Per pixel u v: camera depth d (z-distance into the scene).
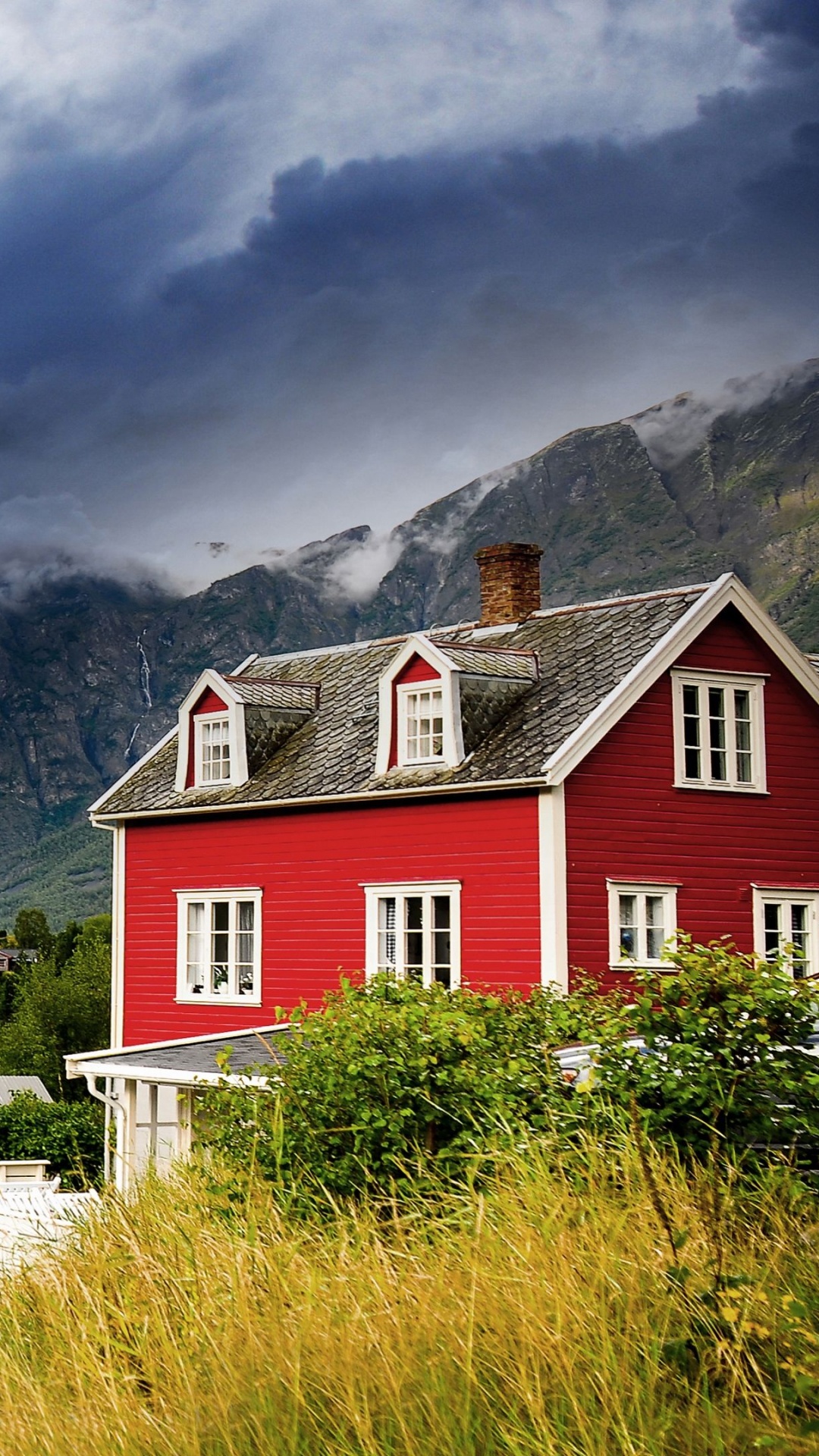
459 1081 11.12
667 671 25.92
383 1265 8.71
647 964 24.89
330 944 27.53
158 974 30.73
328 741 29.39
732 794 26.56
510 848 24.84
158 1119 23.42
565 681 26.61
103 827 32.47
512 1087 11.04
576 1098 10.39
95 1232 10.95
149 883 31.23
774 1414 6.86
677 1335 7.58
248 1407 7.60
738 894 26.38
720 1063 10.01
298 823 28.36
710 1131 9.94
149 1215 11.04
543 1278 7.96
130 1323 8.98
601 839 24.75
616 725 25.16
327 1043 11.81
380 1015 11.75
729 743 26.75
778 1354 7.48
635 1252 8.23
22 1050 52.12
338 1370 7.61
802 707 27.86
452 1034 11.51
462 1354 7.52
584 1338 7.45
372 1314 8.08
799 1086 9.76
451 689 25.97
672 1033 10.22
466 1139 10.59
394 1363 7.56
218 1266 9.30
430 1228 9.43
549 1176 9.27
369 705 29.89
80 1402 8.17
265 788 29.00
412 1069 11.25
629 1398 7.12
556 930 24.05
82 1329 8.99
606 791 24.95
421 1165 10.48
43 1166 28.14
